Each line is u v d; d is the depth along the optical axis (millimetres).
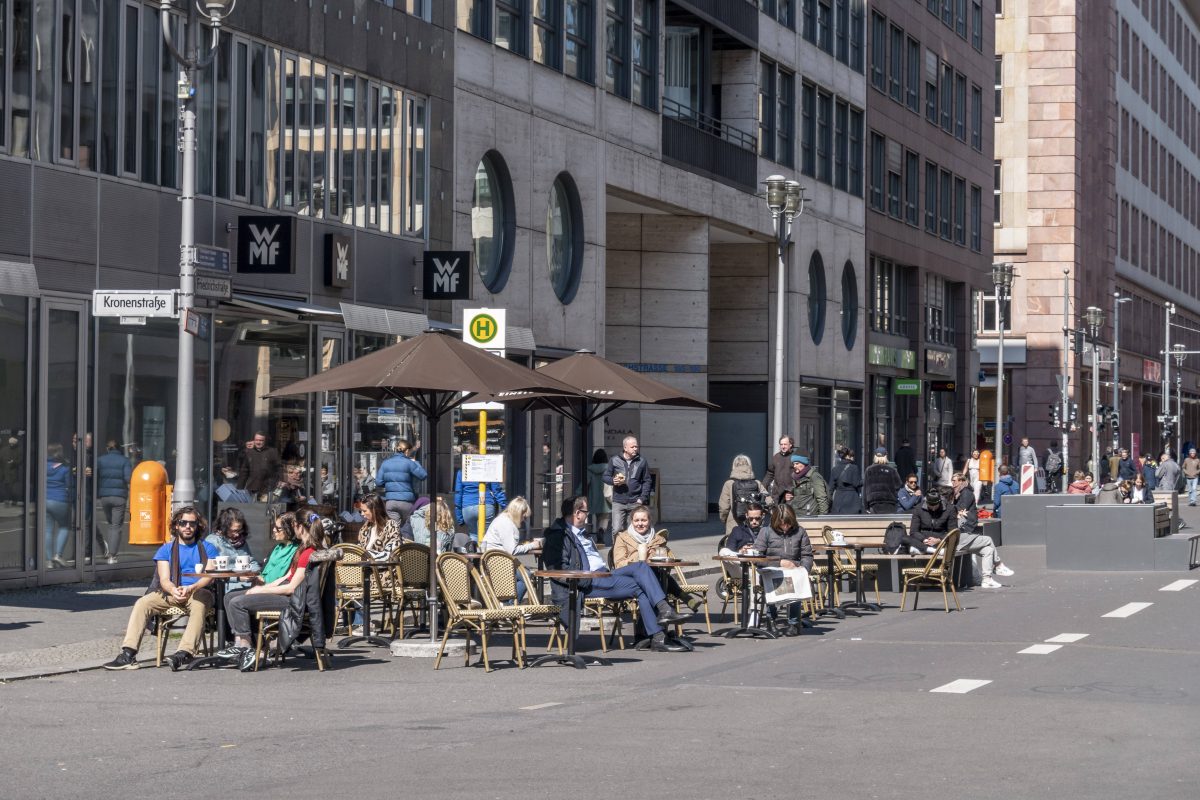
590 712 14305
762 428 53875
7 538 23172
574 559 19125
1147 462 79875
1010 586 29359
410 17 33125
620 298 46375
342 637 20281
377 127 32219
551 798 10414
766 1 52312
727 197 48281
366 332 31781
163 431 26188
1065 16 91688
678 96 47688
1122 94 107375
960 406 73188
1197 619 22531
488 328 21797
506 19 36906
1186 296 131250
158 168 26328
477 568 17969
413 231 33406
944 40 70875
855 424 61500
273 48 29109
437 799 10391
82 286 24594
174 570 17609
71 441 24359
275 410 29062
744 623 20969
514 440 37031
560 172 38781
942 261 70500
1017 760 11828
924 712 14234
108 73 25219
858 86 60594
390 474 28000
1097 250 99500
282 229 27844
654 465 46250
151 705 14703
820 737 12883
